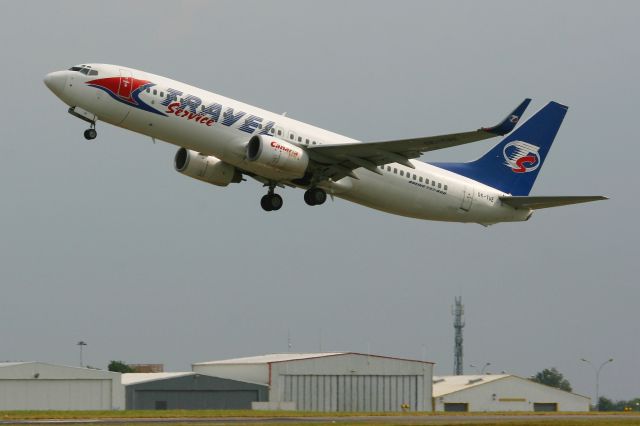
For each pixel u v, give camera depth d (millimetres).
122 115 153250
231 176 171625
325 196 171375
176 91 155125
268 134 160375
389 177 169875
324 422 141500
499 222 184750
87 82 151500
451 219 179750
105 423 134000
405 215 176625
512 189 186875
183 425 130500
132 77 153375
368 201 171625
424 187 173500
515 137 186750
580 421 147875
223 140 157625
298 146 161500
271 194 173875
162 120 154375
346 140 168000
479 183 183750
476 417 169000
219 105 157250
